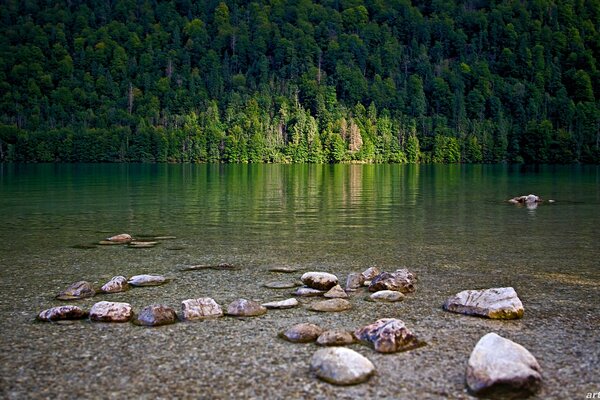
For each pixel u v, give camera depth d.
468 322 11.12
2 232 23.83
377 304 12.44
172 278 15.13
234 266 16.80
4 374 8.41
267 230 24.72
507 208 34.91
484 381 7.71
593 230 24.81
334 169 119.00
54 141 165.00
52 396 7.68
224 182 65.88
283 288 14.02
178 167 128.00
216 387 7.97
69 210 33.12
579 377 8.40
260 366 8.73
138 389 7.91
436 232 24.16
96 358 9.06
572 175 89.62
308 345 9.67
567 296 13.34
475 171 108.81
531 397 7.70
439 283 14.66
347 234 23.53
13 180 67.94
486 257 18.31
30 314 11.59
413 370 8.59
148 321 10.79
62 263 17.17
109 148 167.12
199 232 24.05
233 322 10.98
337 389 7.91
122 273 15.79
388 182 67.06
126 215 30.52
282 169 117.94
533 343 9.90
